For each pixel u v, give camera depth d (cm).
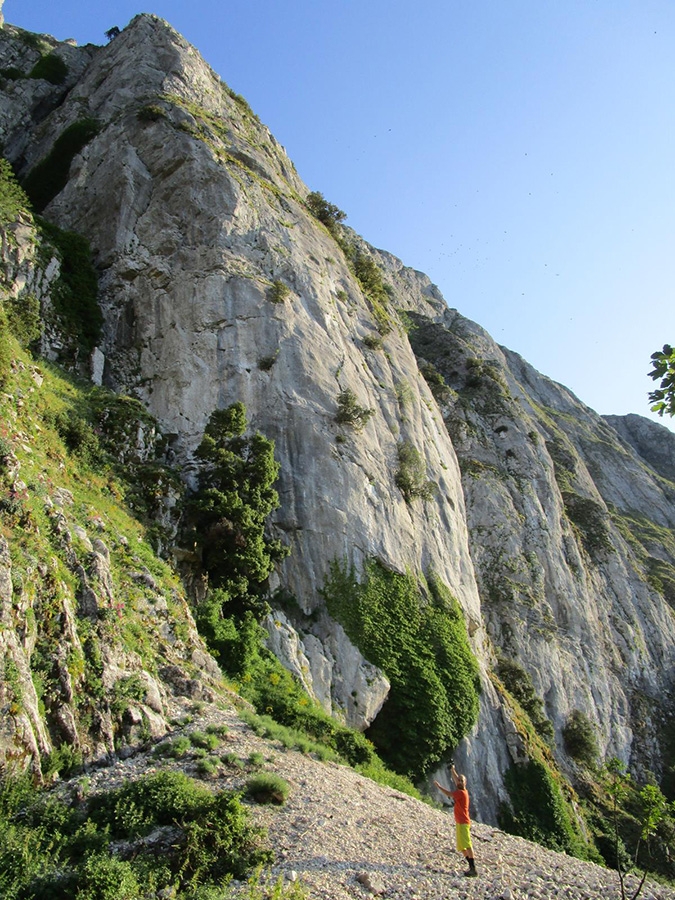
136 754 1697
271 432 3944
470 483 6234
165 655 2200
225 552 3056
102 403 3419
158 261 4453
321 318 4719
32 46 7031
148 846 1297
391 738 3241
